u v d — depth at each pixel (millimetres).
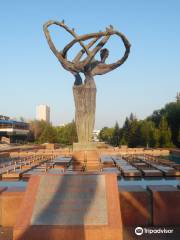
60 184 9086
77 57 16016
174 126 61438
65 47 15609
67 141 96625
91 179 9195
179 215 9594
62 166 18734
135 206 9680
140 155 30969
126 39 15445
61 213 8312
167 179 15391
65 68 16000
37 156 30219
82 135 16188
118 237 7918
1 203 9711
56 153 34250
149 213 9711
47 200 8656
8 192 9859
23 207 8516
